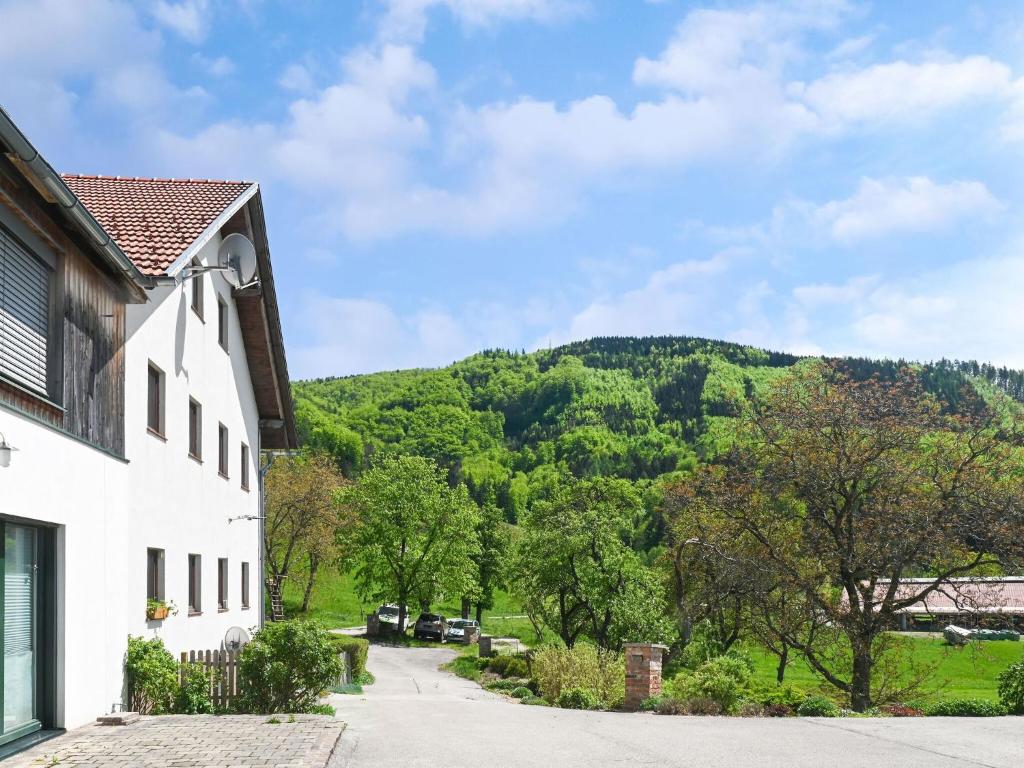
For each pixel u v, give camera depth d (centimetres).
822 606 2461
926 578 2645
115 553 1262
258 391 2567
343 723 1144
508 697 2366
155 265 1427
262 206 2089
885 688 2573
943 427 2544
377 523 6062
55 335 1091
